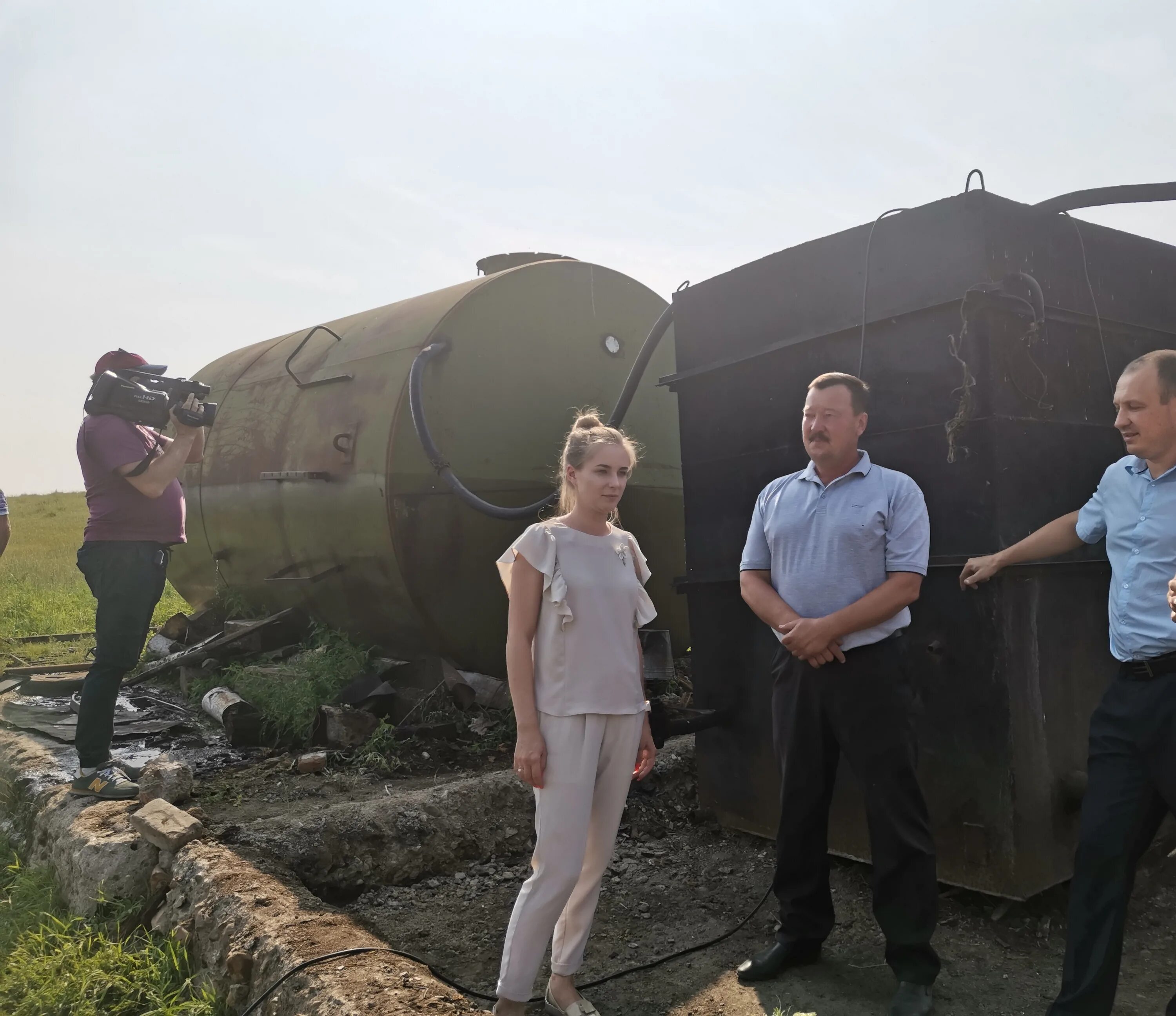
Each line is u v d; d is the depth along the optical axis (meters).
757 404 3.97
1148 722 2.45
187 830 3.51
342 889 3.67
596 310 6.42
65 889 3.61
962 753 3.32
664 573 6.68
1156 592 2.47
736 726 4.14
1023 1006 2.85
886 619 2.75
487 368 5.83
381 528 5.52
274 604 7.09
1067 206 3.38
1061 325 3.44
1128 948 3.24
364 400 5.81
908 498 2.83
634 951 3.32
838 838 3.78
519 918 2.56
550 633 2.62
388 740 5.23
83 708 4.14
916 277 3.36
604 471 2.68
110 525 4.14
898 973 2.82
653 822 4.43
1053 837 3.31
